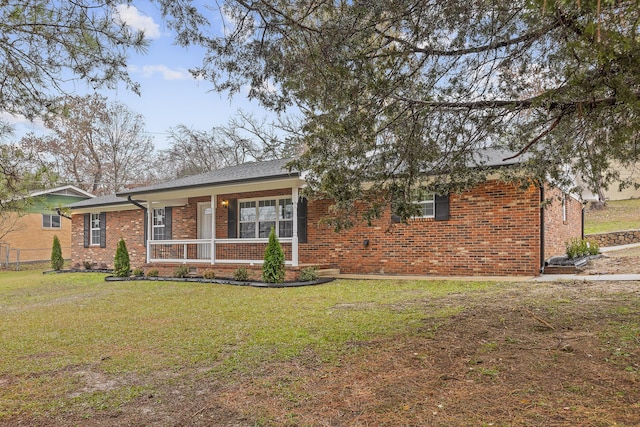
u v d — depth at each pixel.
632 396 3.14
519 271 10.25
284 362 4.56
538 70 4.93
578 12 3.34
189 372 4.40
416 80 4.99
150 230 15.07
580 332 4.85
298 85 4.65
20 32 3.94
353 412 3.24
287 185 11.92
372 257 12.30
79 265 19.95
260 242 13.20
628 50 3.04
